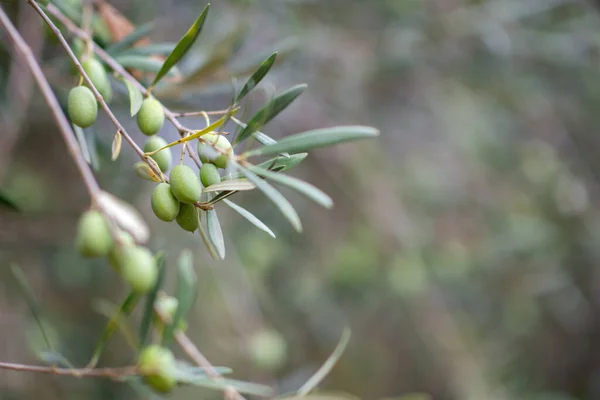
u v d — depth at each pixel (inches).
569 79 61.9
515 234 66.0
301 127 59.8
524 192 69.7
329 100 58.7
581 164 71.2
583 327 75.6
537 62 60.4
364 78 57.1
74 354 48.8
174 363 22.0
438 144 71.8
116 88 24.7
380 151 64.7
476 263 66.8
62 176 50.3
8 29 20.0
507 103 63.0
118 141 19.7
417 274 61.4
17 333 47.1
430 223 69.0
